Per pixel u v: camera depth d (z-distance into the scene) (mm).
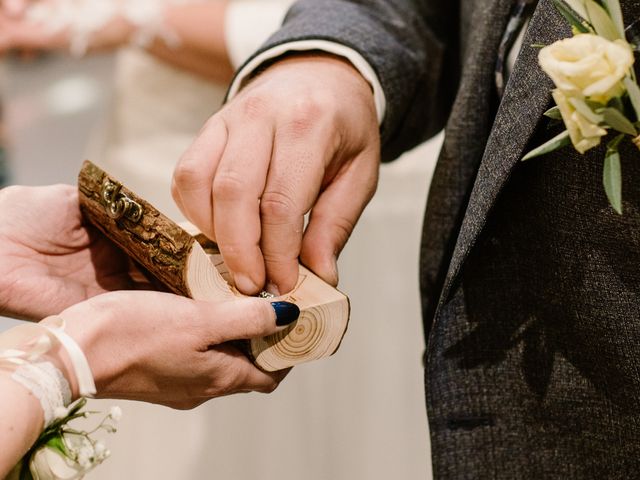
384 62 639
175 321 525
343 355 1109
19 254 627
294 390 1074
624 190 522
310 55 641
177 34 1021
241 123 579
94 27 1027
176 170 572
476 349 557
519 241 555
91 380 503
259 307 533
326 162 582
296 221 567
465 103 603
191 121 1104
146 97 1101
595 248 539
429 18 702
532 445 545
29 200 634
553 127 528
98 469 1085
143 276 661
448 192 621
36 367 490
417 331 1128
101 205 585
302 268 604
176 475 1066
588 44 435
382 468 1126
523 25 580
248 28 1009
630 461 547
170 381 541
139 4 1030
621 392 545
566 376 550
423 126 715
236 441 1065
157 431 1064
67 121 1902
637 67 491
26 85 2041
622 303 539
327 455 1099
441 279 634
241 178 557
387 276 1122
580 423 548
